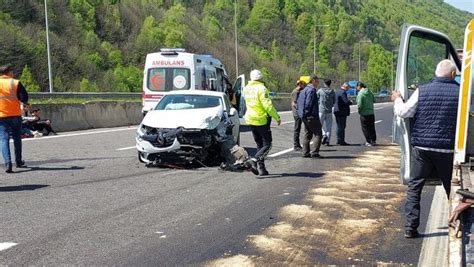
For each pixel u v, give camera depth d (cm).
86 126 2231
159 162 1103
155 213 735
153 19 6725
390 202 824
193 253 577
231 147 1097
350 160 1274
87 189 880
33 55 4731
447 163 619
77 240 613
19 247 585
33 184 916
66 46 5150
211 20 8512
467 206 443
